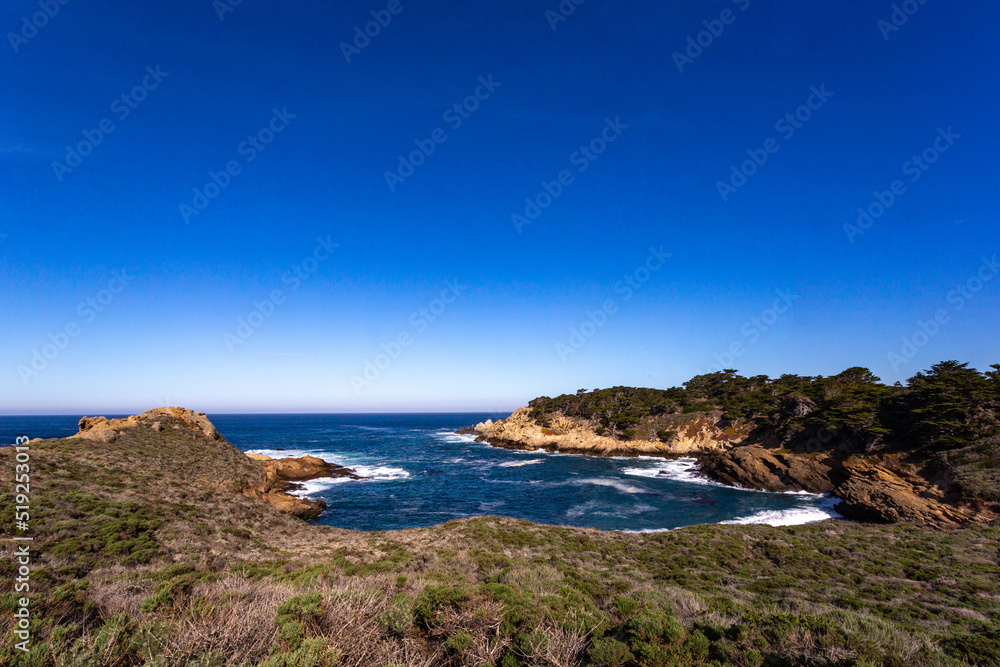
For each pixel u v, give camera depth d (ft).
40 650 15.97
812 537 74.69
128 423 119.65
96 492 62.28
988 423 119.75
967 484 102.53
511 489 152.87
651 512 122.01
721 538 73.31
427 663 17.46
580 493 146.20
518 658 18.78
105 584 30.53
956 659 23.98
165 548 47.85
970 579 50.70
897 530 82.74
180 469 97.14
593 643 19.79
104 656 16.31
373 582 30.66
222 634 17.51
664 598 33.01
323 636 18.13
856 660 20.40
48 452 77.00
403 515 116.88
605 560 59.67
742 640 22.38
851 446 154.10
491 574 40.60
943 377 152.66
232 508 76.43
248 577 38.88
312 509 112.37
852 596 44.42
